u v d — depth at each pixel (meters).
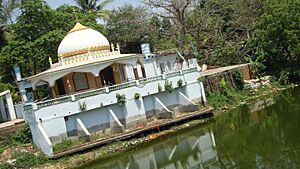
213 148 24.77
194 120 32.91
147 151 26.53
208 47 53.34
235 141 25.20
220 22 55.12
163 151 26.00
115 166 24.33
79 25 35.41
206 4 54.66
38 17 42.66
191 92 35.62
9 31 47.19
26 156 26.23
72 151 26.25
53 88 32.81
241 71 43.97
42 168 24.94
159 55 43.53
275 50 47.91
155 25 52.34
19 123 30.25
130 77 36.47
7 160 26.33
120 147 27.48
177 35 51.50
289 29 44.78
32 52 40.69
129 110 30.70
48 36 40.50
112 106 30.31
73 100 28.59
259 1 56.53
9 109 35.22
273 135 24.41
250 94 42.50
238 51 52.88
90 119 29.42
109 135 29.30
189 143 26.98
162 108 32.72
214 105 37.53
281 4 45.81
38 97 36.91
